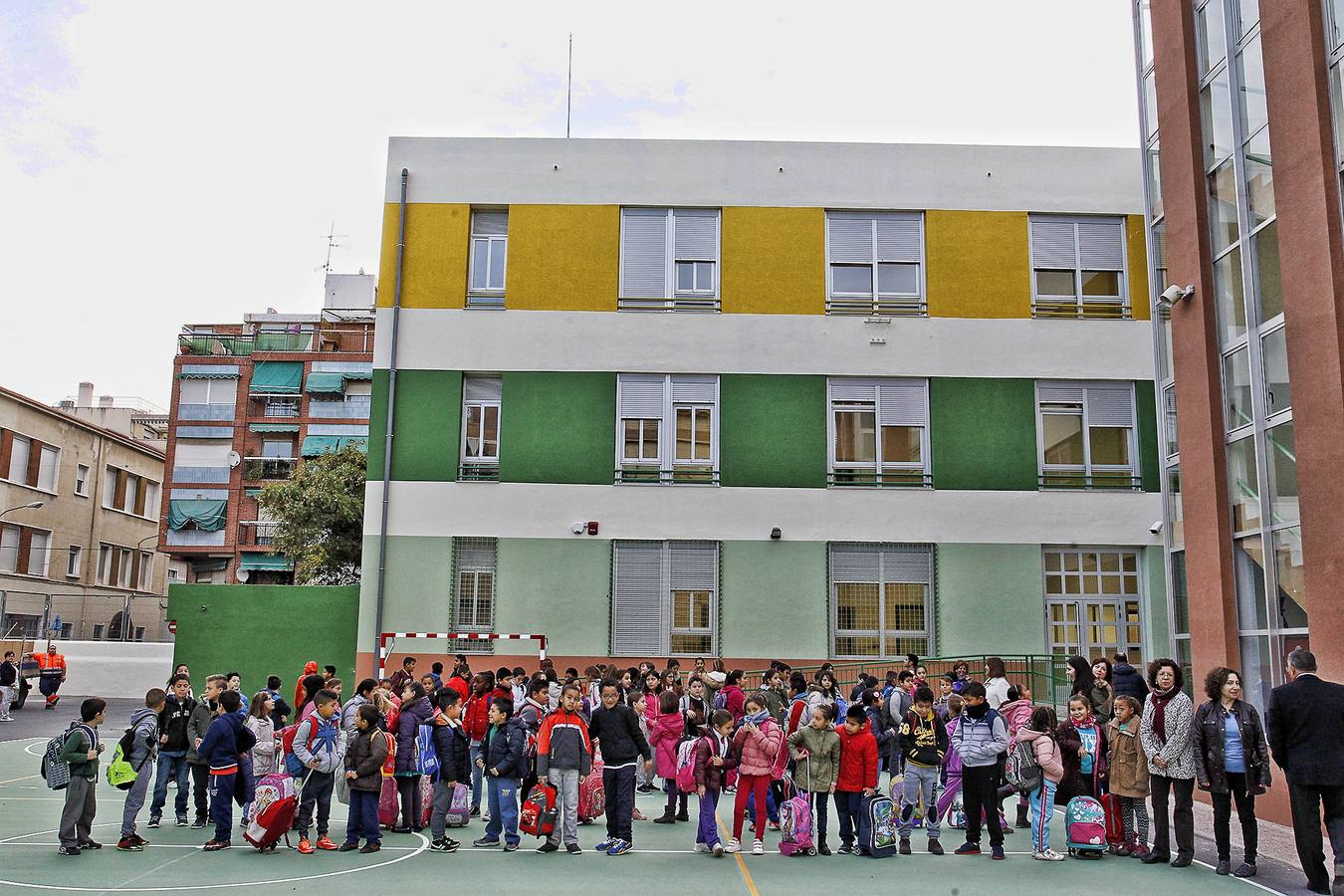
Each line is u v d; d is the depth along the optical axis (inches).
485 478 947.3
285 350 2613.2
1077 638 927.7
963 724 490.9
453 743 498.6
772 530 927.7
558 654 916.6
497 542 932.0
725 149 973.8
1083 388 956.6
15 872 431.2
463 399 958.4
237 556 2507.4
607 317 956.0
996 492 936.9
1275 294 578.9
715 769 491.2
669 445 942.4
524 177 974.4
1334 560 510.9
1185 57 668.1
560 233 966.4
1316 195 533.3
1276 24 568.1
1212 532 623.5
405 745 514.3
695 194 968.3
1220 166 641.0
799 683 642.2
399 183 977.5
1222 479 624.4
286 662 987.9
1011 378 951.0
